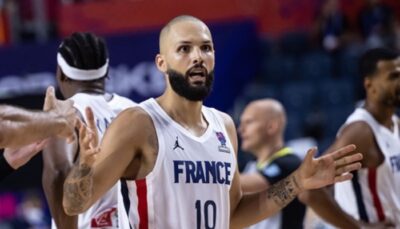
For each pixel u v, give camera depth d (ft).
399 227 38.29
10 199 79.30
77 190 24.04
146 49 69.56
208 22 74.69
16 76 71.41
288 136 81.56
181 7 84.53
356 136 37.63
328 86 87.71
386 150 37.88
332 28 93.20
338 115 84.23
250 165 47.73
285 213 43.04
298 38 95.91
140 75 69.26
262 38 96.84
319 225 42.88
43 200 79.36
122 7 85.30
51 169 29.17
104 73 33.42
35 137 18.76
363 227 37.65
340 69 90.84
